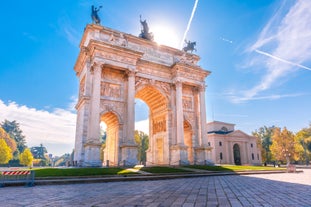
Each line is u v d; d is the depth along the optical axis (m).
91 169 29.52
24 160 130.12
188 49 60.69
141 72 49.78
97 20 48.44
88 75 43.31
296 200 10.91
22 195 13.70
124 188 16.88
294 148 103.12
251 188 16.16
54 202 10.99
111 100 44.12
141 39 51.69
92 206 9.78
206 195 12.73
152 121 58.56
